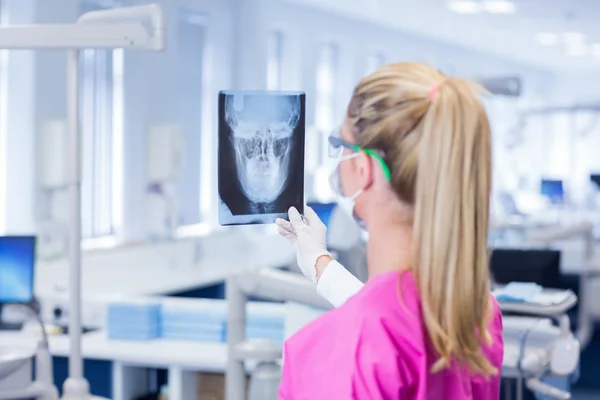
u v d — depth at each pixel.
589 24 11.23
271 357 2.58
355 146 1.17
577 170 18.61
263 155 1.32
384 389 1.07
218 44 8.23
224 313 4.09
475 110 1.10
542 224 8.88
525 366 2.62
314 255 1.35
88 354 3.93
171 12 7.25
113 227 6.68
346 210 1.22
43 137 5.65
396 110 1.13
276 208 1.34
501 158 11.13
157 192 6.84
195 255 6.98
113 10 2.48
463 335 1.10
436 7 9.85
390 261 1.16
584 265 6.77
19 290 4.27
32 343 4.05
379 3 9.56
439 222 1.08
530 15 10.44
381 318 1.09
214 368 3.77
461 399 1.14
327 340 1.13
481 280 1.11
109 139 6.61
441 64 13.52
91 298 4.49
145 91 6.91
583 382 6.54
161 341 4.12
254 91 1.31
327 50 10.59
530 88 17.48
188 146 7.96
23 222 5.65
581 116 18.44
